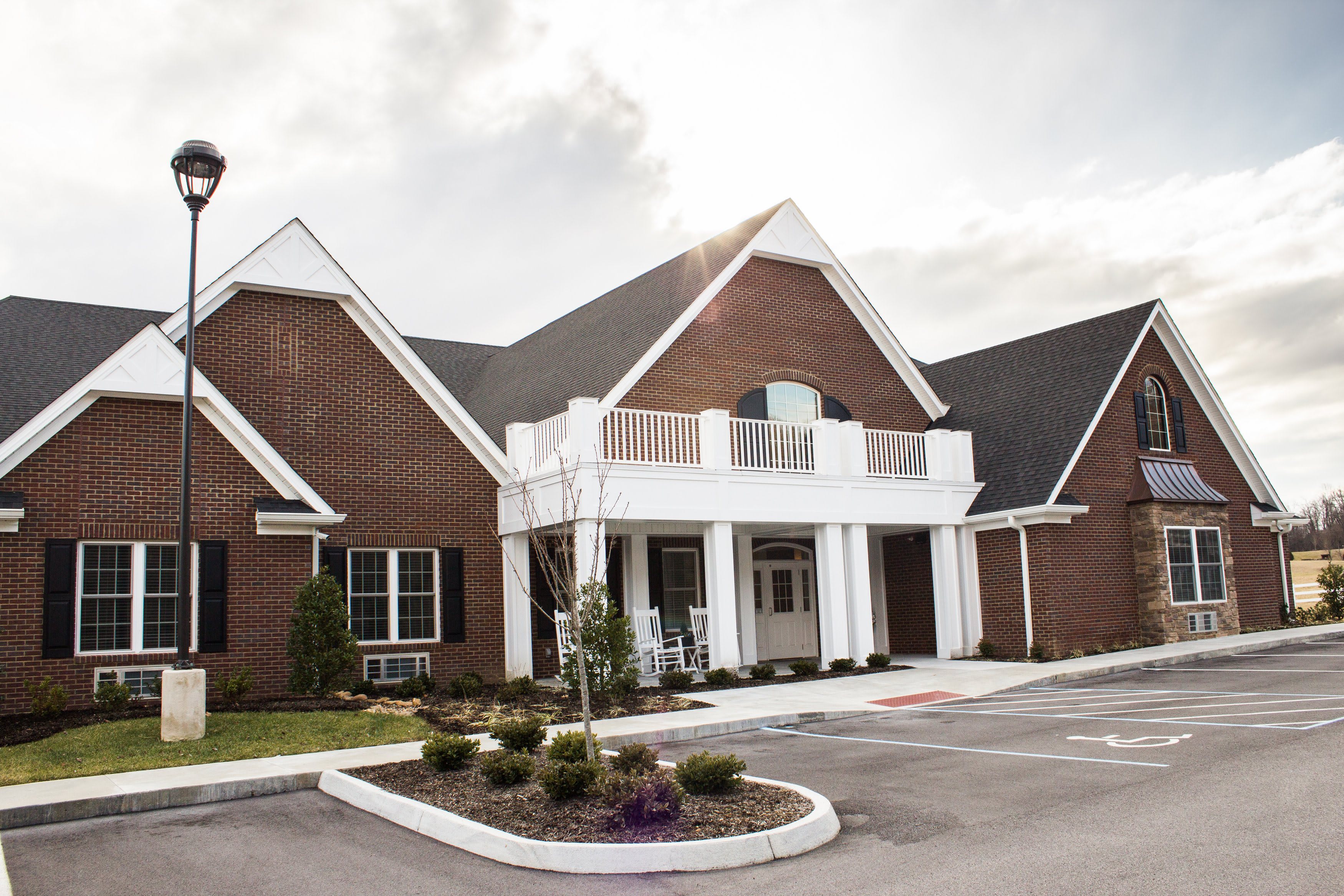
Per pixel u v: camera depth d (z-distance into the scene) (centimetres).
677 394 2097
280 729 1295
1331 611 2888
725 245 2344
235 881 732
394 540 1911
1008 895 635
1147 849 714
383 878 730
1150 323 2384
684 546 2238
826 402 2342
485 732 1334
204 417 1641
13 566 1482
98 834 874
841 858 740
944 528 2241
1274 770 945
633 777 855
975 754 1119
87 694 1516
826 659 2041
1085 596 2178
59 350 1788
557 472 1822
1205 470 2562
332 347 1922
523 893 688
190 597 1434
